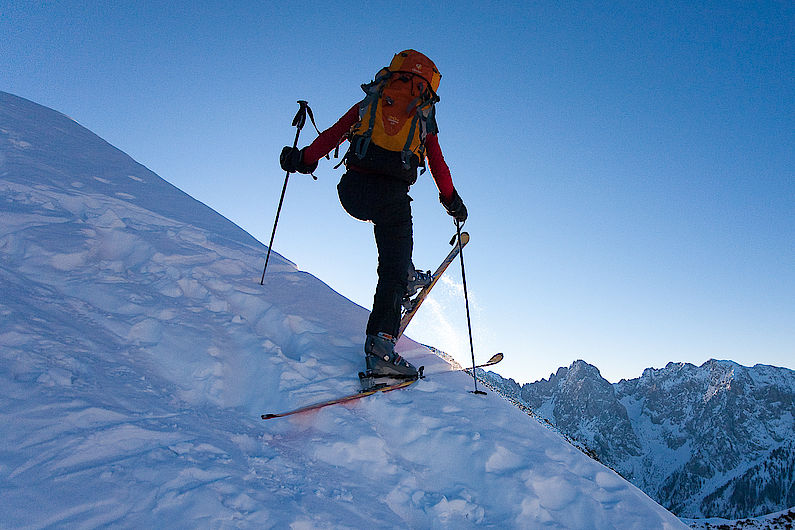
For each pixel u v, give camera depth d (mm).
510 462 3396
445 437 3500
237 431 3080
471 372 5621
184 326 4125
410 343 5562
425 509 2895
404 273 4277
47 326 3410
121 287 4465
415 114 4109
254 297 5145
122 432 2520
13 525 1802
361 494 2803
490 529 2891
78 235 5242
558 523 3051
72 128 10188
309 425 3439
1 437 2227
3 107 9852
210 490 2270
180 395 3352
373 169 4188
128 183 7945
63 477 2107
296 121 4848
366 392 3922
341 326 5109
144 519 2012
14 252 4613
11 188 5941
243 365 3980
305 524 2266
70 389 2773
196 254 5848
